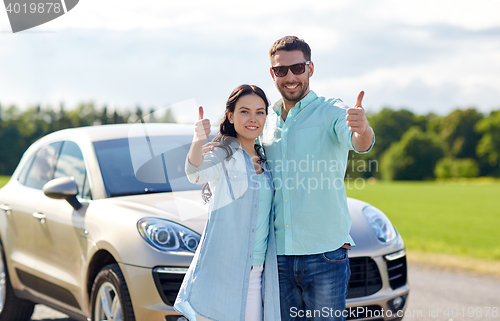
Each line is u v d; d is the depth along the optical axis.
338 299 2.72
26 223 4.49
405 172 95.56
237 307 2.52
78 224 3.79
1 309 4.88
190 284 2.54
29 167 5.00
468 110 105.25
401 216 25.70
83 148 4.29
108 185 3.91
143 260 3.19
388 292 3.57
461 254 9.58
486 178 102.75
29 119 70.75
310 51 2.81
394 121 96.69
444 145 105.81
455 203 36.53
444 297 5.68
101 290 3.48
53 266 4.11
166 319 3.10
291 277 2.73
